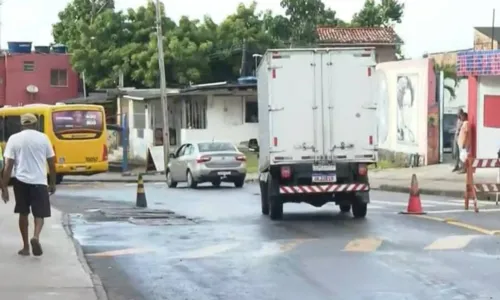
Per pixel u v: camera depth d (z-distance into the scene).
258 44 59.59
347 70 17.73
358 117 17.77
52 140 33.78
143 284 10.67
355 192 17.55
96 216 19.16
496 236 14.20
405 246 13.26
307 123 17.64
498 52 28.05
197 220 18.17
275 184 17.67
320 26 63.97
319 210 20.12
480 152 29.56
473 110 29.80
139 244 14.27
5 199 12.47
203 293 10.02
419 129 34.66
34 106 34.44
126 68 58.81
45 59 65.56
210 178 29.70
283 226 16.56
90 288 9.96
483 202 20.94
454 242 13.54
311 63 17.66
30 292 9.70
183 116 48.31
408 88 35.72
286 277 10.90
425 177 28.86
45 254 12.53
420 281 10.39
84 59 60.88
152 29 59.94
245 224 17.14
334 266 11.59
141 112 51.41
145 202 22.02
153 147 47.75
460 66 30.28
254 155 44.59
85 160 34.31
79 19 70.94
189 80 56.97
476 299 9.32
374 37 60.69
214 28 60.31
